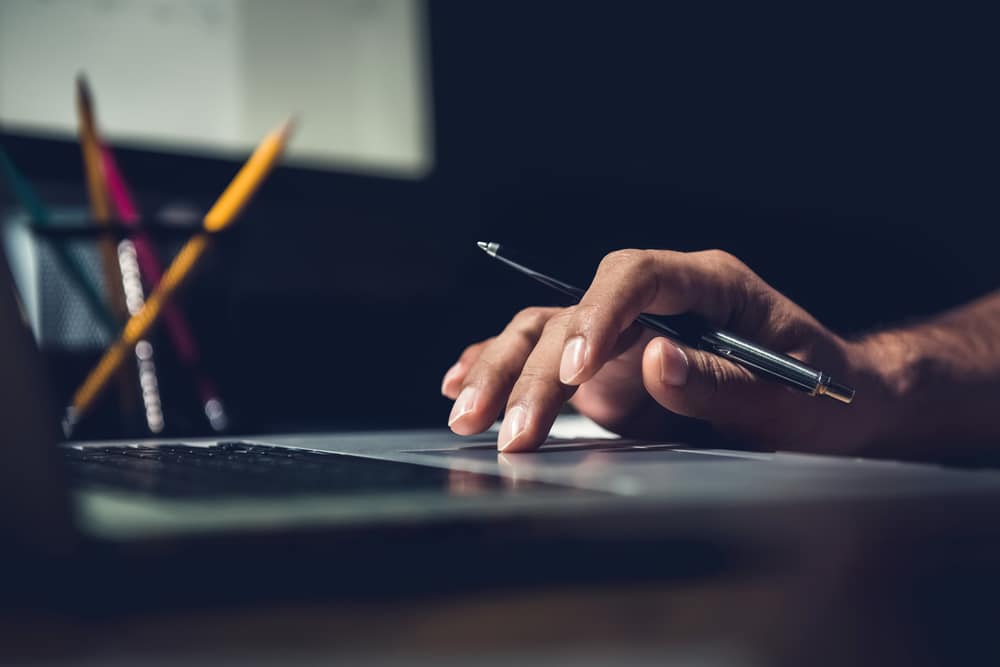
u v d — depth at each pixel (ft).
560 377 1.36
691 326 1.51
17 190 2.31
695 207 3.97
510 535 0.59
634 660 0.52
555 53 3.63
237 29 3.01
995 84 4.55
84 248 2.32
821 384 1.41
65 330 2.32
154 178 2.85
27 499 0.53
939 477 0.95
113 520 0.62
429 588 0.53
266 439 1.73
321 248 3.17
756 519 0.66
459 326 3.42
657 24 3.89
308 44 3.11
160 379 2.31
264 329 3.06
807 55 4.24
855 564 0.62
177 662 0.47
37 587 0.49
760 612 0.57
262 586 0.51
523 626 0.52
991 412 2.11
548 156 3.62
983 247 4.46
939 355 2.09
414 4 3.31
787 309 1.71
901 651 0.60
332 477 0.93
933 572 0.63
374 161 3.23
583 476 0.96
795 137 4.21
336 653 0.49
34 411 0.55
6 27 2.67
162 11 2.90
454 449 1.44
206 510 0.67
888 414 1.91
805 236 4.19
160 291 2.26
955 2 4.48
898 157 4.40
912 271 4.37
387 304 3.30
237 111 3.01
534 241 3.57
